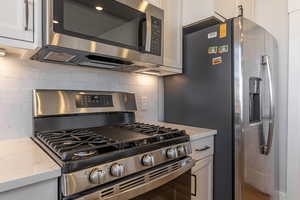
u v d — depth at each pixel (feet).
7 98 3.46
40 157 2.48
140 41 3.93
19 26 2.74
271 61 5.49
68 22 2.99
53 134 3.44
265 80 4.98
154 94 5.89
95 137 3.18
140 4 3.91
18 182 1.85
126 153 2.65
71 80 4.24
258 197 4.75
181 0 5.40
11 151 2.76
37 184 2.01
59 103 3.89
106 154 2.46
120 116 4.93
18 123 3.56
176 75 5.65
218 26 4.62
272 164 5.56
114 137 3.19
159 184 2.93
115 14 3.55
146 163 2.80
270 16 7.09
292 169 6.16
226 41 4.45
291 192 6.17
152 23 4.11
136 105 5.27
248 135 4.31
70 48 3.02
